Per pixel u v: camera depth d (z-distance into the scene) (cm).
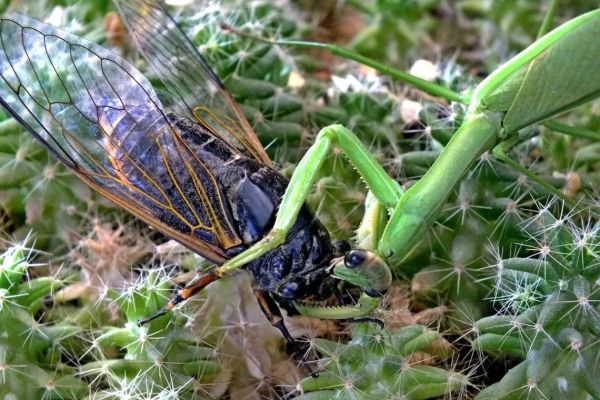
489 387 36
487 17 44
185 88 39
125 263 39
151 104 37
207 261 38
